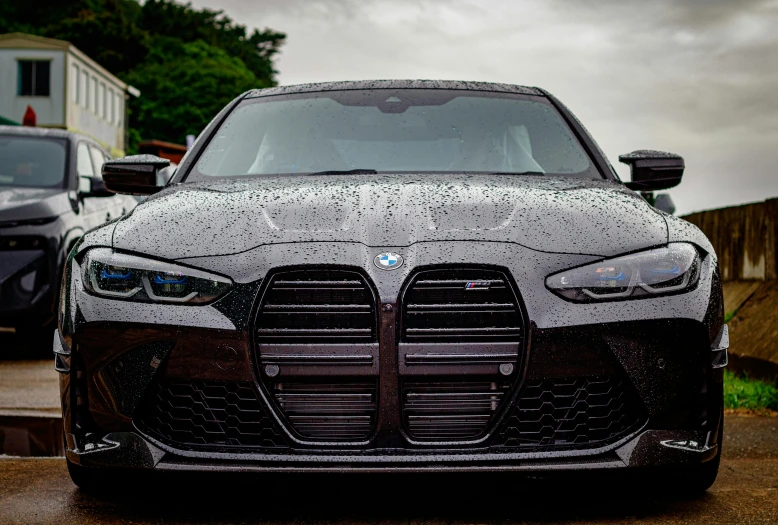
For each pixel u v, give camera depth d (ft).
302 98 13.57
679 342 9.12
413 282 8.96
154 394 9.14
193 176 12.16
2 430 14.80
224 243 9.34
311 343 8.93
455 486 10.68
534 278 9.01
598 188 11.00
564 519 9.29
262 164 12.21
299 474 8.79
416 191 10.15
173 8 280.72
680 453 9.14
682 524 9.11
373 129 12.71
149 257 9.35
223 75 241.14
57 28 234.58
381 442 8.89
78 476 10.04
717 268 9.73
